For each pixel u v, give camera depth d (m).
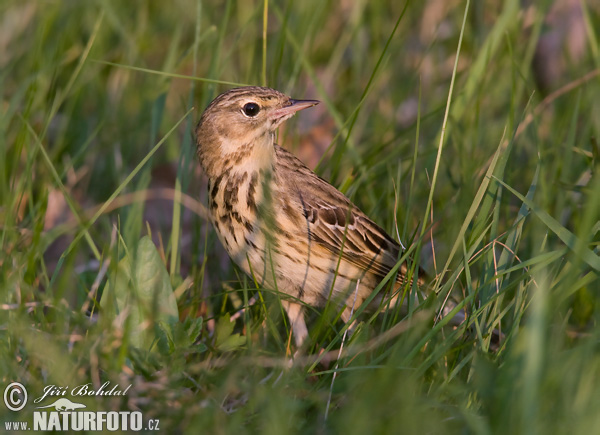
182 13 17.84
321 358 9.26
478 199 9.72
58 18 17.31
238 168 11.05
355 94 15.97
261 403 8.20
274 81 12.77
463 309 10.74
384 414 7.80
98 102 16.12
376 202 12.62
